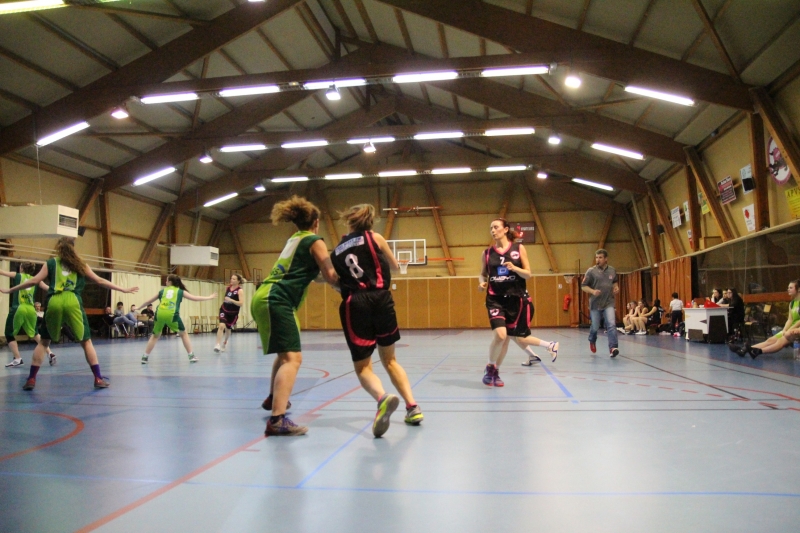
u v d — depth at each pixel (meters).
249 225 25.09
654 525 1.76
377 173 19.47
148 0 11.32
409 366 7.15
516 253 5.17
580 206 23.09
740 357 7.85
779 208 10.73
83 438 3.10
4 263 13.77
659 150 14.40
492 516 1.85
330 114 19.14
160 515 1.89
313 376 6.11
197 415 3.81
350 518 1.84
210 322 23.00
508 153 19.00
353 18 14.95
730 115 12.02
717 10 9.12
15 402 4.42
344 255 3.35
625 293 22.23
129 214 19.12
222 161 19.56
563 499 2.01
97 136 14.41
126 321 17.17
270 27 13.69
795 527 1.73
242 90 11.99
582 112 14.46
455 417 3.58
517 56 10.91
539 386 4.96
